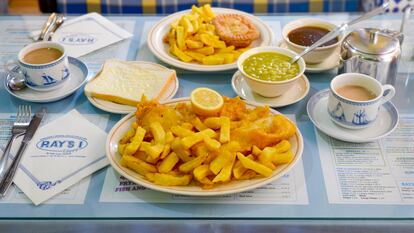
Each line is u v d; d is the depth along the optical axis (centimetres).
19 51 95
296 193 68
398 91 86
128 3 138
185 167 67
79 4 137
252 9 140
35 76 84
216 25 98
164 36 102
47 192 69
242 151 69
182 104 78
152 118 74
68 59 95
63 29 106
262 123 73
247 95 86
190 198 68
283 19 109
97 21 109
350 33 88
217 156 67
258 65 85
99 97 85
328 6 141
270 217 65
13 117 83
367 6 145
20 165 73
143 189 69
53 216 66
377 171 71
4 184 69
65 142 77
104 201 68
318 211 66
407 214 65
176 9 139
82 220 65
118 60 94
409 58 94
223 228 65
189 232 65
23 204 67
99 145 77
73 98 88
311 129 79
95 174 72
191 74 93
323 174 71
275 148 70
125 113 82
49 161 73
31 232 65
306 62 92
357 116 75
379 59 82
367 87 78
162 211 66
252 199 67
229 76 92
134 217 65
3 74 93
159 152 68
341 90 78
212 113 74
